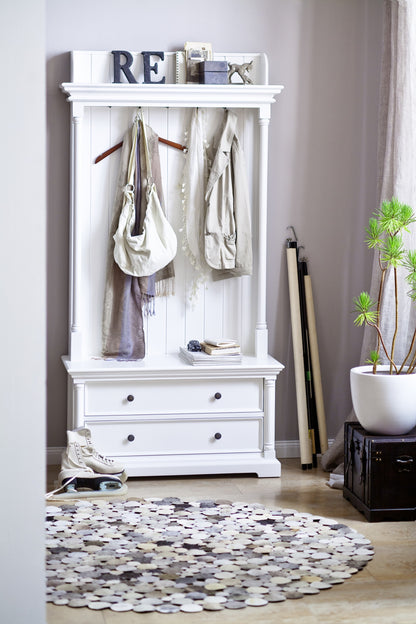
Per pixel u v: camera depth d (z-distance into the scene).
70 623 3.12
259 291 5.17
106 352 5.04
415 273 4.36
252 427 5.02
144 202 4.99
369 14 5.37
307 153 5.39
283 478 5.00
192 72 5.03
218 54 5.15
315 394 5.35
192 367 4.85
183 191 5.08
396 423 4.32
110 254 5.00
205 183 5.08
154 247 4.89
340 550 3.82
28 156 2.67
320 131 5.38
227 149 5.01
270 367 4.94
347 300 5.49
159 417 4.90
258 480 4.95
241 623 3.14
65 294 5.19
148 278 5.02
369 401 4.32
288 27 5.30
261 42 5.29
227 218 5.04
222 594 3.36
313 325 5.36
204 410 4.95
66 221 5.16
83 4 5.09
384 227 4.40
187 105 4.95
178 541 3.89
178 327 5.19
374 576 3.57
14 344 2.69
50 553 3.73
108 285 5.02
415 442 4.25
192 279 5.16
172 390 4.92
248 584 3.45
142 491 4.70
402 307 4.82
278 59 5.31
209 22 5.21
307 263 5.44
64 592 3.35
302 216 5.41
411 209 4.41
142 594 3.35
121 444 4.89
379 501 4.24
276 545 3.87
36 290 2.69
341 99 5.39
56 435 5.25
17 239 2.68
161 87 4.86
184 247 5.11
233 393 4.98
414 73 4.75
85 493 4.53
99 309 5.08
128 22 5.13
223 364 4.91
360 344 5.52
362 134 5.42
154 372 4.83
